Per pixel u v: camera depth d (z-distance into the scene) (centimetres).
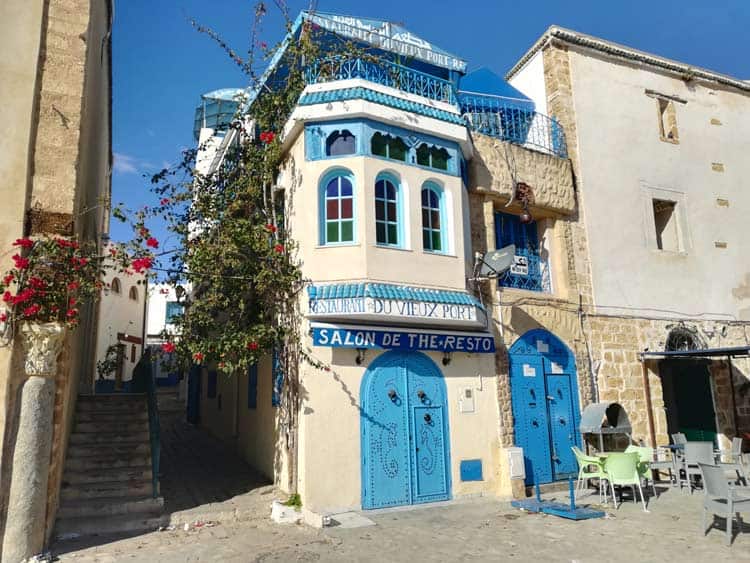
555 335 1270
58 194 757
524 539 786
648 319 1416
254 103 1191
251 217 1143
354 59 1116
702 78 1691
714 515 916
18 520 657
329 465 938
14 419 679
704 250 1559
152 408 1088
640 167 1517
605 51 1552
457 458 1062
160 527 839
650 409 1354
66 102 784
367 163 1034
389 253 1025
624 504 1009
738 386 1506
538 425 1183
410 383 1045
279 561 686
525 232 1359
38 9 784
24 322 693
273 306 1071
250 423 1315
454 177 1140
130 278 3055
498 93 1389
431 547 747
